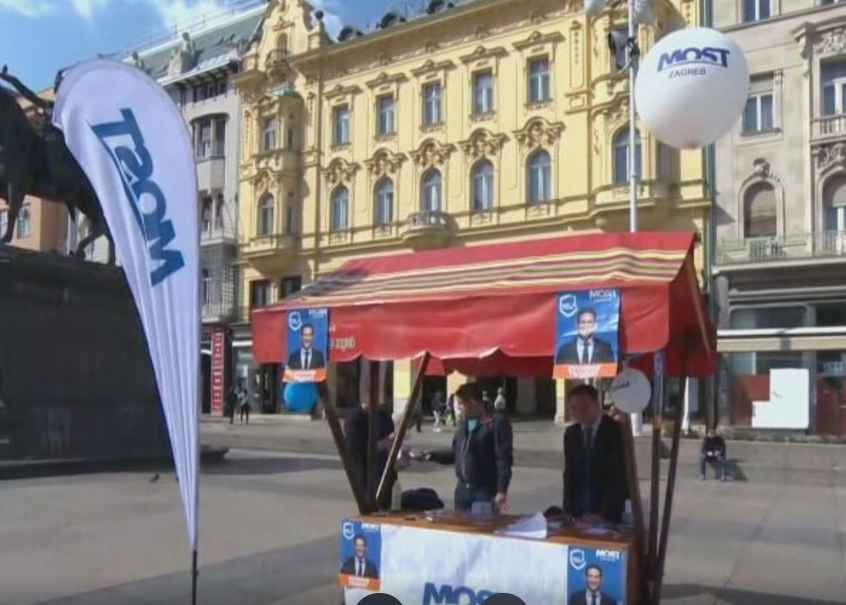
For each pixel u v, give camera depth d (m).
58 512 10.98
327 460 19.42
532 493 13.83
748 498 13.48
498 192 37.28
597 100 33.97
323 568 7.91
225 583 7.29
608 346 4.76
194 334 5.38
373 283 6.12
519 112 36.78
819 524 10.87
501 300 5.14
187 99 48.75
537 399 36.66
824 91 30.42
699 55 6.26
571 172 35.25
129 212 5.55
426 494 6.87
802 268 29.31
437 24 38.97
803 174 30.48
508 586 5.16
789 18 30.97
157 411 17.38
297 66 43.81
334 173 42.66
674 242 5.48
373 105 41.41
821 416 27.34
